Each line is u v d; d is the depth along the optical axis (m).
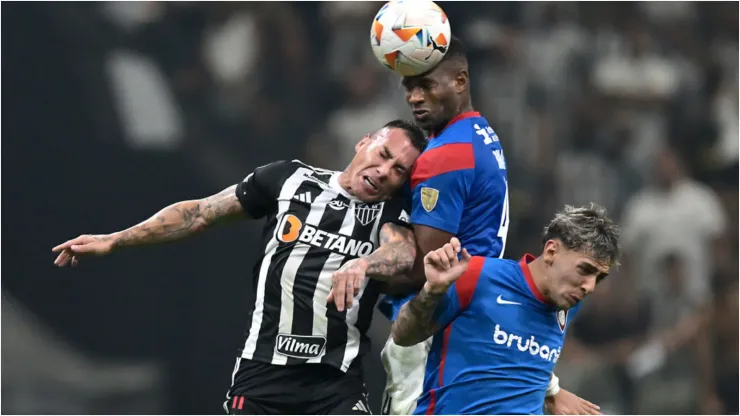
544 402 21.67
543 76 52.22
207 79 51.53
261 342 20.12
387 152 19.89
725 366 45.53
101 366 45.12
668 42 56.81
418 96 19.94
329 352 19.92
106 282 45.31
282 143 50.94
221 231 45.09
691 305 47.41
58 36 46.22
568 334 44.16
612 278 45.91
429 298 17.95
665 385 43.16
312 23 53.94
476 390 18.98
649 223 49.62
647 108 54.00
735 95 57.31
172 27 52.03
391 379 21.52
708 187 53.59
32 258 45.03
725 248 50.41
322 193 20.20
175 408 44.53
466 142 19.77
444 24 19.62
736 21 59.56
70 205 45.31
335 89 51.78
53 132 45.41
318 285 19.84
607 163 51.56
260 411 20.05
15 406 43.72
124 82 47.69
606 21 55.06
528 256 19.47
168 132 47.78
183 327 45.00
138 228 20.67
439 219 19.58
